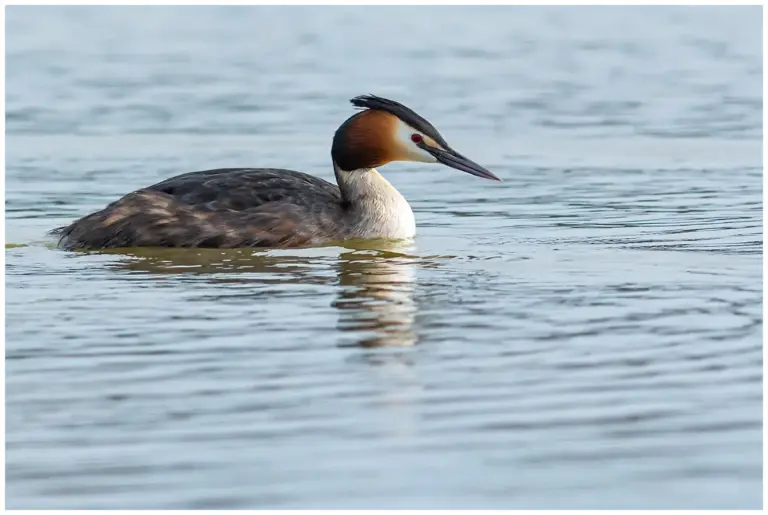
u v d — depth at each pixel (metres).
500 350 11.87
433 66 31.61
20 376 11.27
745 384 10.97
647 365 11.45
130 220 16.06
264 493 9.04
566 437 9.90
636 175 21.19
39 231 17.34
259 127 24.95
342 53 33.31
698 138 24.20
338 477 9.27
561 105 27.33
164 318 12.93
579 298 13.59
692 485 9.18
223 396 10.73
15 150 23.03
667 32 36.72
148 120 25.58
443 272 14.83
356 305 13.35
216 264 15.28
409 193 20.38
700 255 15.60
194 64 31.75
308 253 15.92
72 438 9.92
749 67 31.67
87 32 36.03
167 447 9.75
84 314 13.09
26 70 30.70
